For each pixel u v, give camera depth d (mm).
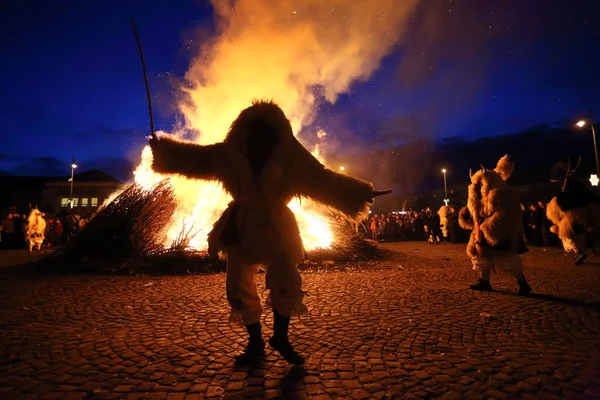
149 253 8477
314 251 9328
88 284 6504
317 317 4352
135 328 3986
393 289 5918
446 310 4652
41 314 4555
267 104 3176
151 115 3336
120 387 2650
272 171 3008
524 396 2521
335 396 2527
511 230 5406
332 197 3146
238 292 3096
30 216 13781
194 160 3205
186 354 3258
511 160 5801
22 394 2555
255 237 2992
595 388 2625
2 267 8883
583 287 6000
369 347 3396
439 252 12148
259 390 2613
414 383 2705
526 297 5332
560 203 8523
